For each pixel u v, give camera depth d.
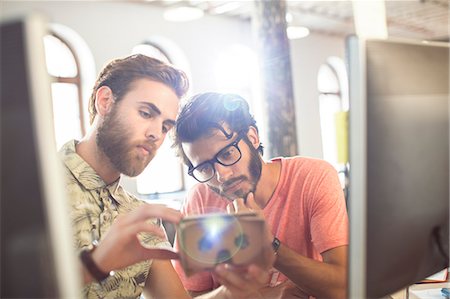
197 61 6.36
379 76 0.63
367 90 0.61
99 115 1.21
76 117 5.05
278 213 1.34
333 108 9.05
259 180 1.32
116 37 5.38
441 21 7.94
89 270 0.87
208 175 1.31
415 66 0.70
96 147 1.20
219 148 1.27
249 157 1.30
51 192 0.45
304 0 6.42
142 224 0.86
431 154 0.73
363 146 0.61
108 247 0.87
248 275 0.81
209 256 0.80
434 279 1.24
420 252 0.75
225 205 1.38
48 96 0.45
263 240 0.81
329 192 1.30
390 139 0.65
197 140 1.27
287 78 3.00
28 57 0.44
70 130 4.98
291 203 1.34
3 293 0.47
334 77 9.20
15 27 0.44
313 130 8.37
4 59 0.45
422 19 7.74
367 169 0.62
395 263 0.69
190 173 1.32
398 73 0.66
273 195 1.34
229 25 6.84
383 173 0.64
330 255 1.22
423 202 0.73
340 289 1.14
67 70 5.11
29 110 0.44
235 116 1.28
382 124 0.63
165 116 1.25
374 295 0.66
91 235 1.10
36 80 0.44
